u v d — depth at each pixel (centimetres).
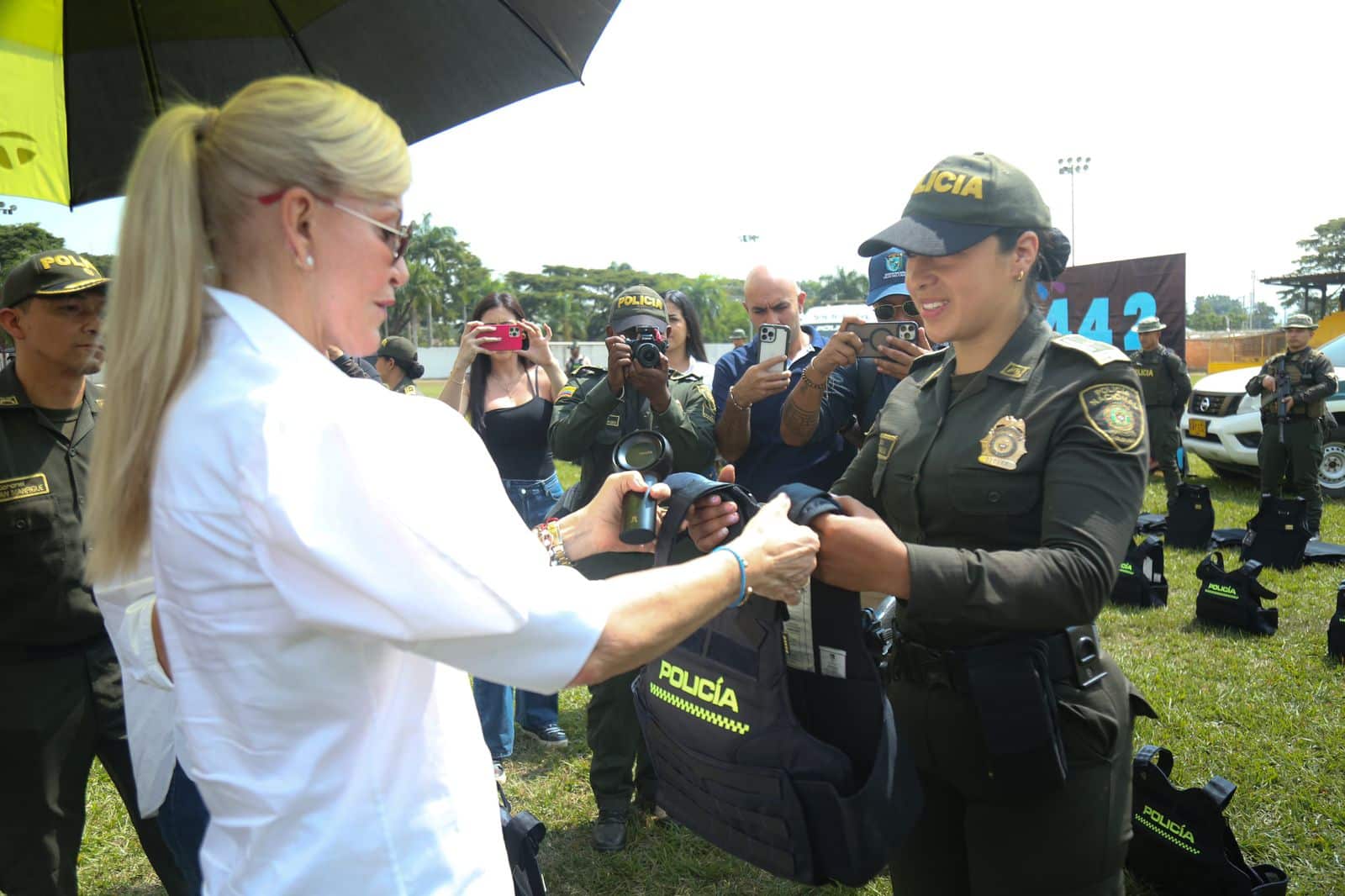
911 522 163
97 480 96
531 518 397
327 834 92
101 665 233
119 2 176
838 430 314
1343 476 917
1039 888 152
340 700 92
